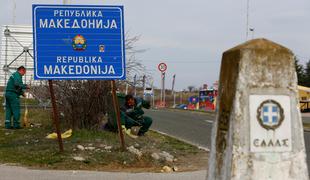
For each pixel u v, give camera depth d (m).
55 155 10.09
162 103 46.34
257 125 4.15
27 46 23.03
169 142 13.45
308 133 19.06
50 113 14.52
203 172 9.33
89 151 10.45
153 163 10.03
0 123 16.47
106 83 12.81
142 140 12.95
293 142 4.21
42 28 10.32
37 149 10.69
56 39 10.38
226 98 4.31
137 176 8.76
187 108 43.75
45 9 10.35
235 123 4.13
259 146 4.14
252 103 4.15
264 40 4.28
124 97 13.46
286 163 4.18
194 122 22.23
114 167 9.55
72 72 10.43
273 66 4.19
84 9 10.52
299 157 4.21
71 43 10.44
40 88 14.89
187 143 13.62
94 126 12.96
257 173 4.12
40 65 10.27
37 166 9.39
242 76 4.14
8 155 10.20
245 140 4.13
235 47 4.30
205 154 11.64
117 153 10.36
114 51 10.64
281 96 4.20
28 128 14.56
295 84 4.23
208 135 16.61
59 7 10.41
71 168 9.30
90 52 10.53
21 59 24.11
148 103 14.25
